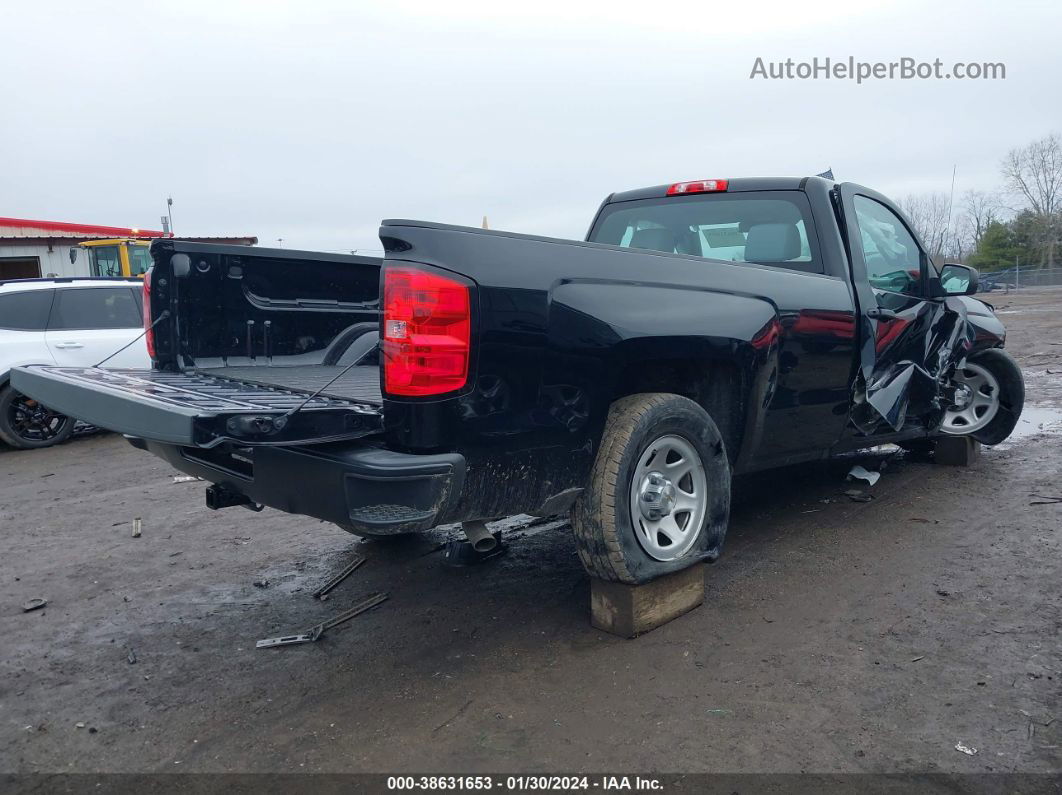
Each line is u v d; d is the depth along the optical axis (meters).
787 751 2.70
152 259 3.89
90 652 3.73
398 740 2.88
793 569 4.29
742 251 4.94
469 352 2.85
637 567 3.44
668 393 3.62
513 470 3.05
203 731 3.01
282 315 4.41
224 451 3.29
